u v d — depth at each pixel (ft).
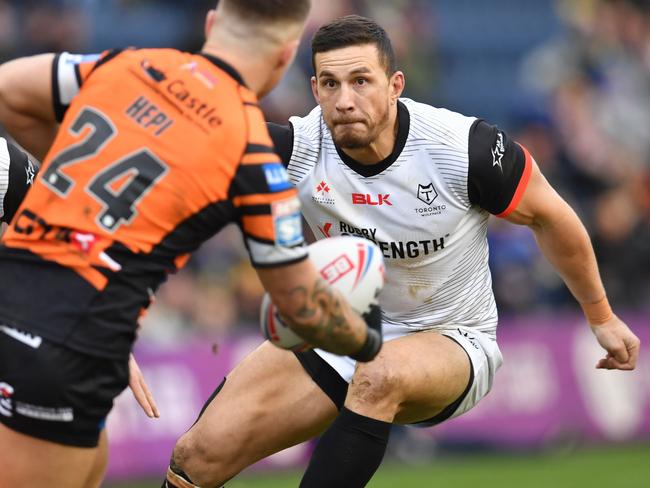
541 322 114.01
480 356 55.72
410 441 107.04
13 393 41.81
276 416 55.06
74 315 41.34
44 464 42.52
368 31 50.57
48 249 41.73
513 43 164.96
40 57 44.37
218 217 41.86
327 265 44.75
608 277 121.29
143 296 42.14
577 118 137.18
